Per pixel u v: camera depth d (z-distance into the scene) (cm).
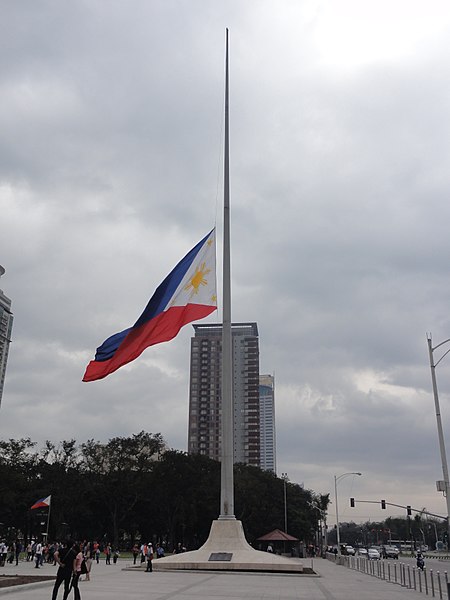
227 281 4612
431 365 3844
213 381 19800
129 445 9838
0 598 2111
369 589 2956
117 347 3322
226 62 5291
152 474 9769
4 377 17050
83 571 2161
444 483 3562
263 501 11069
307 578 3653
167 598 2172
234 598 2227
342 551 12025
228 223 4778
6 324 17350
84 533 10669
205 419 19450
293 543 11138
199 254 3591
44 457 9762
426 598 2452
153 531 10862
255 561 3906
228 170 4966
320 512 14750
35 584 2656
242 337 19950
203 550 4147
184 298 3469
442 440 3638
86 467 9675
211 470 10456
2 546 4788
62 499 9100
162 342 3334
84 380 3294
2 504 8862
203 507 9994
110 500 9694
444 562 8669
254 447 18700
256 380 19388
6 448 9569
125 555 9162
